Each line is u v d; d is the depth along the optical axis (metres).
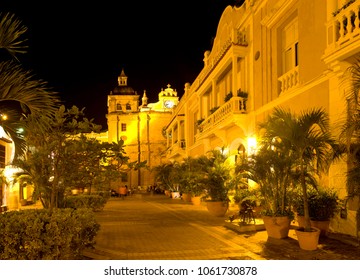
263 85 14.45
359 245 7.26
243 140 16.39
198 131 24.58
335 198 8.77
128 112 47.56
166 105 49.03
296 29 12.81
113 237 9.55
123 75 50.44
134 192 41.66
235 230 10.22
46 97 6.29
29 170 8.84
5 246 5.77
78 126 8.20
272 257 7.07
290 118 7.79
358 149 6.36
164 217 14.47
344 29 8.64
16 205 20.56
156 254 7.45
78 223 6.19
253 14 15.62
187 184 22.25
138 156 46.72
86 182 8.76
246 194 11.43
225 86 20.11
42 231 5.93
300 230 7.73
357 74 6.62
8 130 6.47
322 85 10.31
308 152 8.02
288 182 8.72
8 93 6.04
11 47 6.04
